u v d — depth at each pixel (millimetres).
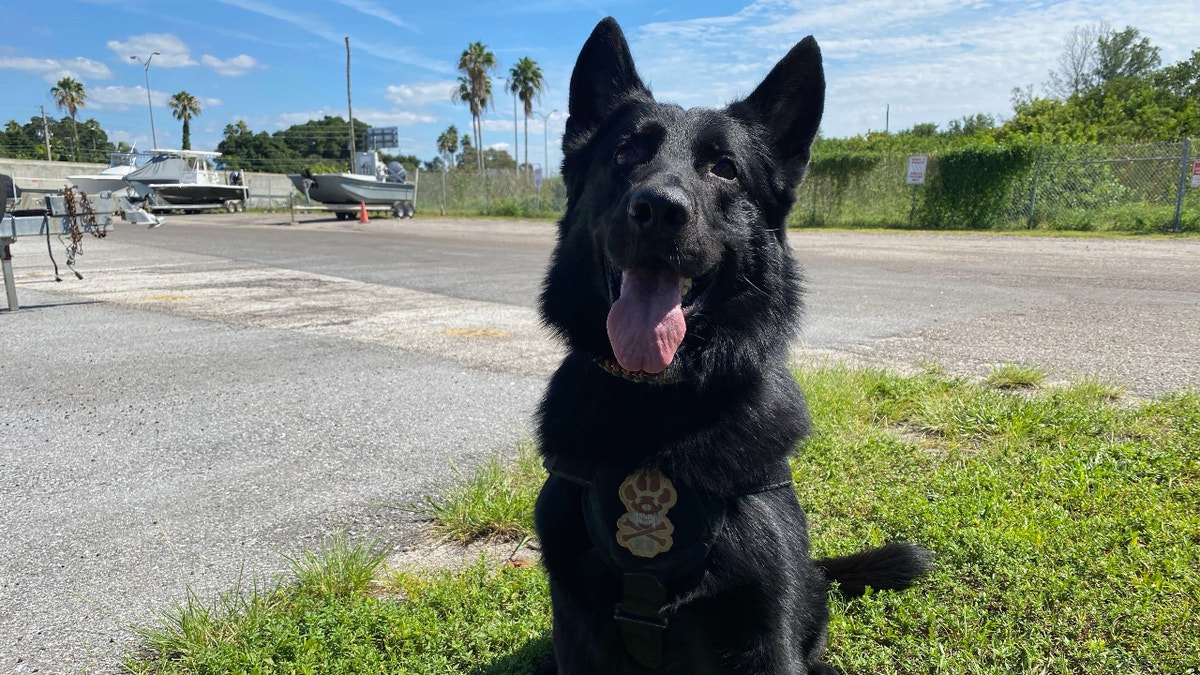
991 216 24188
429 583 3201
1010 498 3748
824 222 28375
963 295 10344
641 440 2373
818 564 3115
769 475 2438
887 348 7113
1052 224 22859
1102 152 22688
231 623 2855
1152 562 3035
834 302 9891
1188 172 20984
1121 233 20250
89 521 3820
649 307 2465
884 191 27453
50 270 14844
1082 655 2594
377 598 3146
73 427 5266
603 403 2473
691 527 2291
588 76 3250
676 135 2842
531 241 22688
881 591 3053
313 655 2711
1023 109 37625
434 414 5539
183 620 2797
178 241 22484
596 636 2484
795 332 2900
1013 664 2605
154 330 8719
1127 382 5691
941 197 25328
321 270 14891
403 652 2785
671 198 2396
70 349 7711
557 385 2676
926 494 3869
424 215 40469
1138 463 3988
